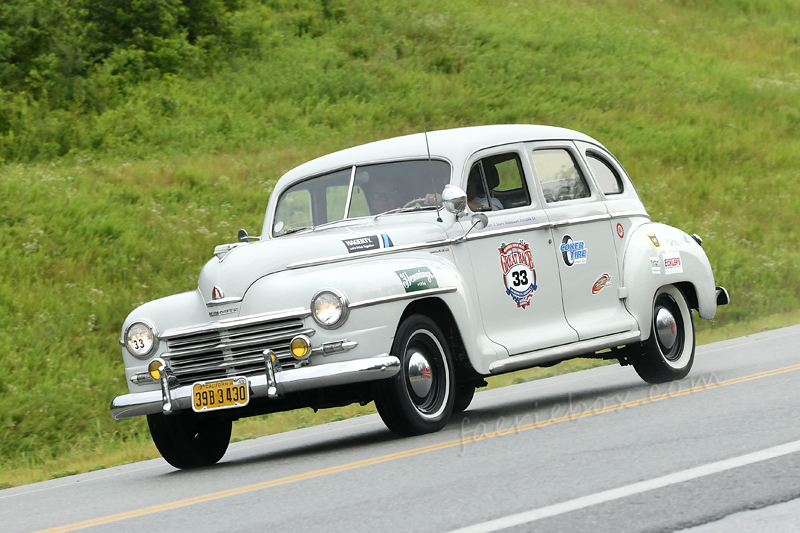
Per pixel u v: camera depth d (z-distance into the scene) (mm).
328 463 16234
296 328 17281
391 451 16516
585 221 22422
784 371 22156
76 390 33250
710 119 82438
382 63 80750
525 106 76875
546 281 21203
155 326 17969
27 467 27297
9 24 67188
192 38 77500
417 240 19125
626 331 22609
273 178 57312
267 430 27172
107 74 67750
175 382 17875
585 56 92375
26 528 13828
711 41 110375
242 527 11570
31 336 36562
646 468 12555
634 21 110438
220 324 17469
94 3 73438
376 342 17234
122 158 58375
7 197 48438
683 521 9859
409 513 11258
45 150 57875
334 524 11117
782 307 48844
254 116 67625
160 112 65250
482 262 19969
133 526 12617
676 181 67562
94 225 46188
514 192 21312
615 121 78125
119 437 31125
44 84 65438
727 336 40125
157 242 46281
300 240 18531
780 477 11422
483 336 19531
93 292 40469
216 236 47969
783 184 70938
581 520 10141
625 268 23234
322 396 18094
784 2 127688
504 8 103625
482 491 12125
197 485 16031
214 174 56094
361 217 20734
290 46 80562
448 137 21062
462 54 85562
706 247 55781
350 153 21766
